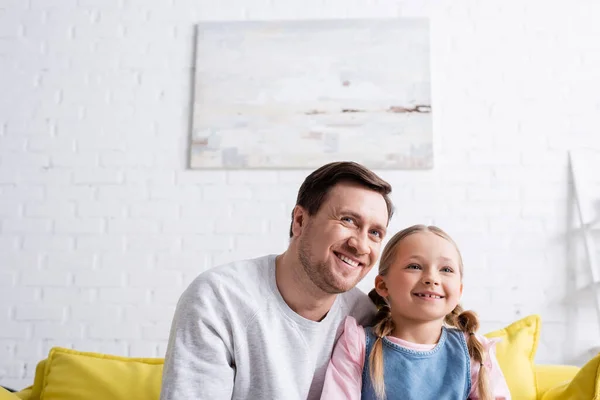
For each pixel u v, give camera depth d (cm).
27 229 247
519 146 243
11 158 254
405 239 141
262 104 251
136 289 241
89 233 246
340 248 119
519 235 236
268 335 119
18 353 236
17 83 261
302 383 121
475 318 143
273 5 261
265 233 243
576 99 245
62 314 239
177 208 247
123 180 250
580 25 251
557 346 227
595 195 234
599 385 125
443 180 242
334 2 259
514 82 248
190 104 256
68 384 147
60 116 257
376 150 244
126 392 144
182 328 116
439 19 255
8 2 269
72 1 267
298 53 254
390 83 249
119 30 264
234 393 119
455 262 138
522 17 253
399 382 129
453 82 250
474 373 135
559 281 231
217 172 249
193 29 262
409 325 138
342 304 140
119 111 257
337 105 248
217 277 122
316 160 245
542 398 144
